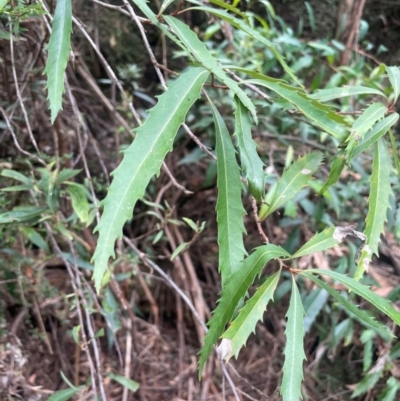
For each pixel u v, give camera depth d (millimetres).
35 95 588
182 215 847
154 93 936
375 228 343
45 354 634
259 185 297
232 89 293
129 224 818
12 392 511
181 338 742
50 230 515
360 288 299
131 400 653
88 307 491
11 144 595
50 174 473
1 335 545
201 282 825
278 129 771
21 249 629
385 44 1029
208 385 664
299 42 723
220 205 293
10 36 439
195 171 860
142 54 909
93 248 623
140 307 796
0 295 573
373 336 604
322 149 774
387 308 292
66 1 292
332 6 954
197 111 799
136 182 258
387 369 588
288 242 715
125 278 633
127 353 619
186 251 771
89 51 848
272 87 319
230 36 731
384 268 750
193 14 863
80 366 650
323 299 633
